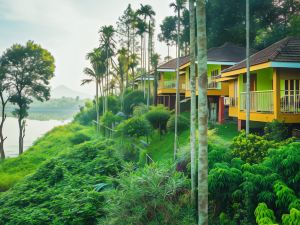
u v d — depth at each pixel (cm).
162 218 956
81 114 6738
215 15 4131
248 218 845
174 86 3747
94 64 4716
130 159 2388
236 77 2195
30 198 1778
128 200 1002
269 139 1434
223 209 950
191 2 1185
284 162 839
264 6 3931
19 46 5003
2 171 3425
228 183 895
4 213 1636
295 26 3456
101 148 2384
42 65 5094
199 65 739
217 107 2931
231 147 1255
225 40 4044
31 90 5159
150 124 2683
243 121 2097
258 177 837
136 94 4441
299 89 1658
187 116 3064
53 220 1360
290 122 1559
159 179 1030
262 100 1731
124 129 2650
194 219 950
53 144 4253
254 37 3878
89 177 1888
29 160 3659
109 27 4634
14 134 8938
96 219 1282
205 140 730
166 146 2278
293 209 681
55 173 2056
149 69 4700
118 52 5450
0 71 4728
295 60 1524
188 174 1174
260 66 1639
